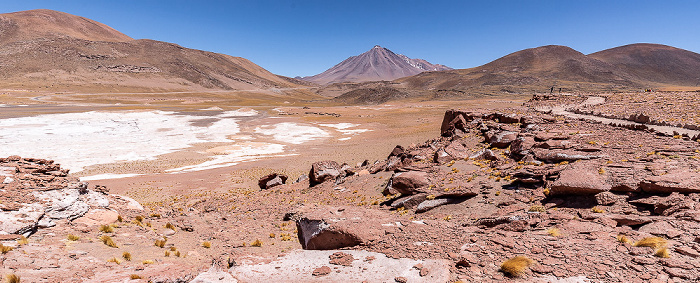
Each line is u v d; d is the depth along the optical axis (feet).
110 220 43.45
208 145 229.86
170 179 139.54
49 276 24.39
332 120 375.04
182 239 42.98
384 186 79.05
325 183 99.09
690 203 34.24
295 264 29.84
